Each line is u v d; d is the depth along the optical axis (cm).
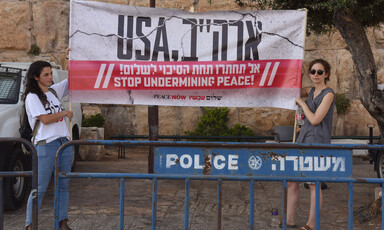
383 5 634
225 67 512
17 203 580
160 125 1339
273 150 370
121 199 375
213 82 514
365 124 1312
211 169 371
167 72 514
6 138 364
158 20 514
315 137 458
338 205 621
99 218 543
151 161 790
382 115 603
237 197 671
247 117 1341
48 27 1383
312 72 468
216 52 514
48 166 446
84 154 1062
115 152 1233
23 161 605
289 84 504
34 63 449
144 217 549
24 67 708
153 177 371
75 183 764
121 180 374
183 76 515
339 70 1331
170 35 515
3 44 1369
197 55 515
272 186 757
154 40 514
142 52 514
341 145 369
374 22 707
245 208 603
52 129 449
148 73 513
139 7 511
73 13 505
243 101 513
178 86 516
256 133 1341
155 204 373
